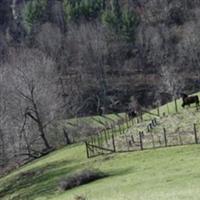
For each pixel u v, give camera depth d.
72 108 171.62
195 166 54.16
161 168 57.38
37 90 114.69
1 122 116.00
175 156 61.88
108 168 65.38
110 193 50.50
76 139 117.31
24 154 107.69
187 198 40.94
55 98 126.38
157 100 196.75
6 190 80.19
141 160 64.75
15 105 116.00
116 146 76.00
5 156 114.50
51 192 63.91
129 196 46.78
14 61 168.00
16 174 89.44
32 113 117.81
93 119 152.25
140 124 86.75
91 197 50.62
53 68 155.50
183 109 85.69
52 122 120.25
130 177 56.50
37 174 81.38
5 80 122.00
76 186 60.72
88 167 69.81
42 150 111.38
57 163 82.81
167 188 46.88
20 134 112.75
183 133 71.25
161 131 75.81
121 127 93.25
